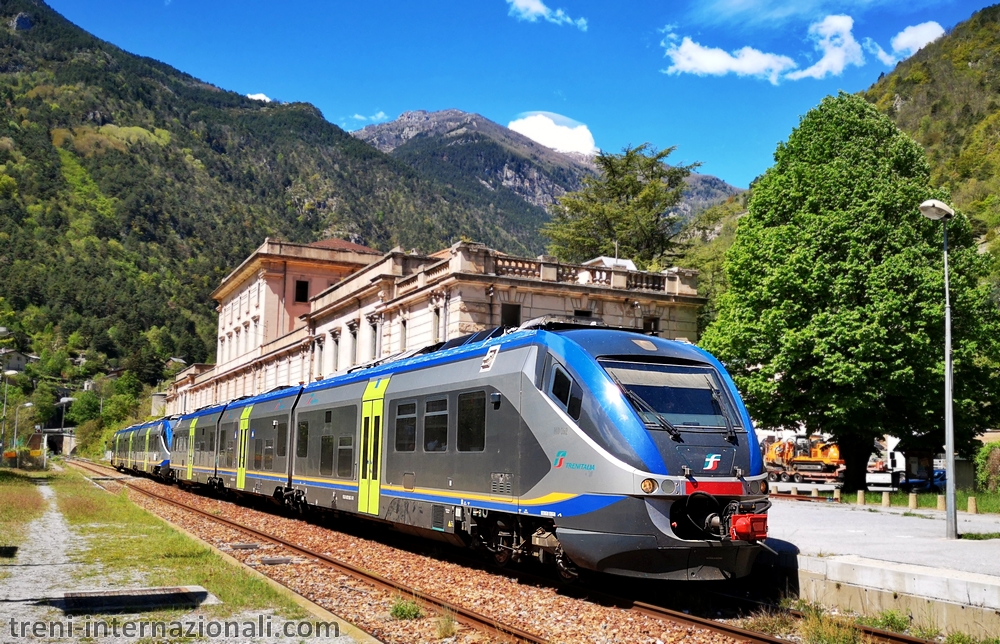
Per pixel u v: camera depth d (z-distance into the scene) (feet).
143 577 41.78
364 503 60.80
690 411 39.91
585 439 39.32
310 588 40.68
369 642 29.09
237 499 101.30
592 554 38.29
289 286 217.36
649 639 31.48
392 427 57.67
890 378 92.02
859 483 104.27
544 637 31.73
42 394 478.59
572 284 124.77
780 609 36.27
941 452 110.11
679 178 210.79
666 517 36.96
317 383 76.02
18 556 49.29
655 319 132.77
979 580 32.12
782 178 106.63
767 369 99.71
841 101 107.34
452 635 31.37
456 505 48.70
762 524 37.76
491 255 121.39
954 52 510.99
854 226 98.63
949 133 422.82
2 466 203.10
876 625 34.17
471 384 48.44
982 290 96.22
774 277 98.99
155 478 157.58
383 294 138.72
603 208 205.87
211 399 277.23
